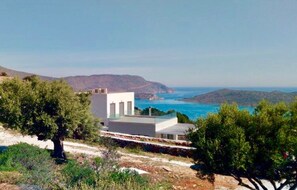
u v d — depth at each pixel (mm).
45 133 21781
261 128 14484
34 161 14633
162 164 22141
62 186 10805
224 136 14578
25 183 11539
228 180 20297
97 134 25422
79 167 12656
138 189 10195
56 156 22469
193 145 15570
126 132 43812
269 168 14438
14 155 15273
